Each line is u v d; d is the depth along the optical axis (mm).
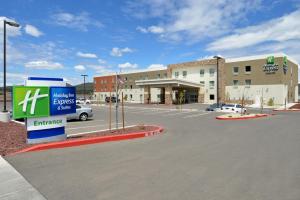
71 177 5992
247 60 52125
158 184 5520
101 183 5594
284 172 6328
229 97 54344
